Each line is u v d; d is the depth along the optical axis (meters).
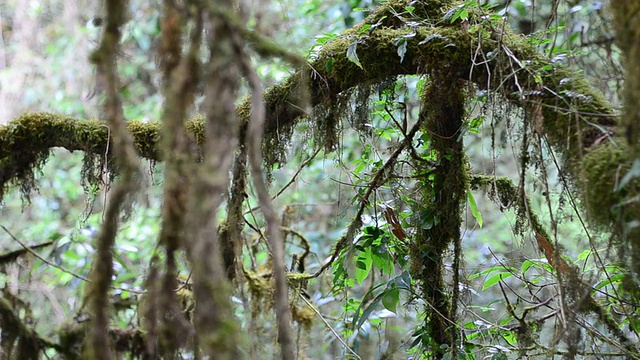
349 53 2.09
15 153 2.50
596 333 2.14
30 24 7.28
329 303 3.86
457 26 2.16
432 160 2.39
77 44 6.68
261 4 2.02
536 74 1.88
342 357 2.67
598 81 2.04
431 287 2.37
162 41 1.22
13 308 2.74
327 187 4.68
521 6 3.41
